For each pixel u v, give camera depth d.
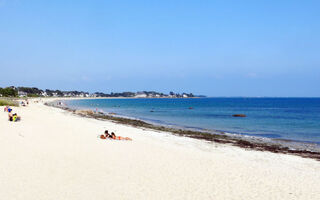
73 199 9.61
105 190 10.55
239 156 18.22
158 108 96.69
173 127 37.19
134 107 104.12
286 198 10.34
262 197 10.35
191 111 77.12
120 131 28.75
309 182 12.48
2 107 51.94
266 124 41.69
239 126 38.94
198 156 16.88
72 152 16.45
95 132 26.16
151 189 10.78
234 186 11.45
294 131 33.81
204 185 11.45
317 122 44.69
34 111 50.09
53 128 26.83
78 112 59.06
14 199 9.41
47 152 16.08
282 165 15.98
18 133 21.98
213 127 37.72
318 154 19.89
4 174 11.79
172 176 12.50
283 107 106.81
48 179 11.52
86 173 12.54
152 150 18.05
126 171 13.04
